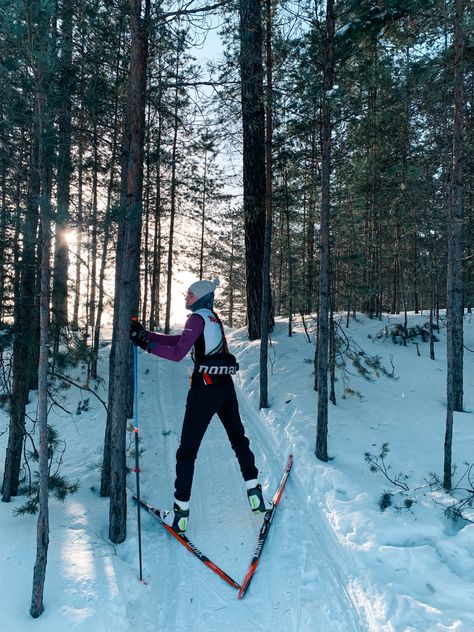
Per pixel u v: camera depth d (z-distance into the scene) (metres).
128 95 4.72
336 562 3.76
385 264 18.47
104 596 3.05
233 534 4.20
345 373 9.81
